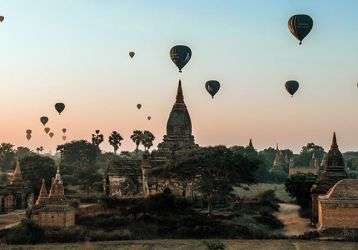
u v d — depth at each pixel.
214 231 79.31
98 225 82.94
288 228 83.50
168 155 109.75
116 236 77.50
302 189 100.06
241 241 75.69
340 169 88.62
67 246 72.50
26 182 116.62
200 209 95.38
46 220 79.62
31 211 82.94
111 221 83.75
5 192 107.56
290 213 96.69
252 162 92.62
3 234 76.81
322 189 86.44
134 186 108.62
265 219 87.44
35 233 76.06
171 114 117.31
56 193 81.69
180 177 92.31
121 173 110.19
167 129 116.88
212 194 89.44
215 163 89.88
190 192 98.31
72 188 133.12
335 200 76.44
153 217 84.88
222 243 72.75
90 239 76.31
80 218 85.38
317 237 76.12
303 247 71.00
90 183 136.75
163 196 90.69
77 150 199.12
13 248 71.38
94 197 107.44
